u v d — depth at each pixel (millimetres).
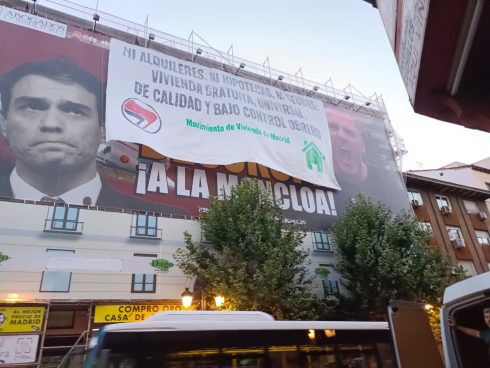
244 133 20172
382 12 4770
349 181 23266
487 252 26578
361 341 8016
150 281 15305
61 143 16094
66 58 17750
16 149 15180
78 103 17125
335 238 18766
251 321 7309
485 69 3207
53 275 13836
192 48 23000
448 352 3473
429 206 26391
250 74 24391
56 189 15289
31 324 12836
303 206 20875
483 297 3262
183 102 19359
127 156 17391
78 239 14789
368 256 16719
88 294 14094
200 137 18922
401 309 4203
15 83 16172
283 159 20750
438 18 2822
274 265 14008
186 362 6375
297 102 23297
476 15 2668
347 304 17344
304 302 14898
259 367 6859
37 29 17672
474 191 28109
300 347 7379
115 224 15742
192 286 15781
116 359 6023
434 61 3217
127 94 18047
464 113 3439
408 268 16562
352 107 27094
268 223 15664
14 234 13844
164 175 17828
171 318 7215
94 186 16078
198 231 17266
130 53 19203
